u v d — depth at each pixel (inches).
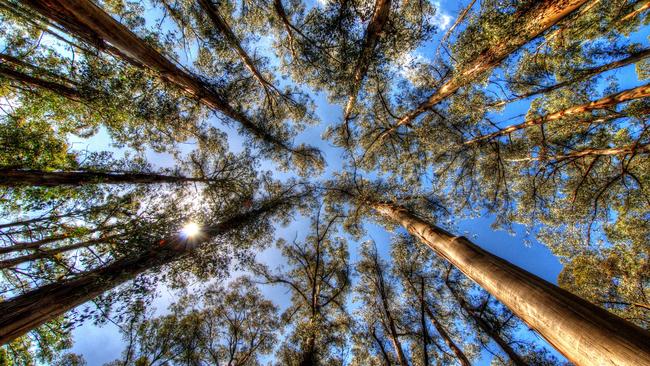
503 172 404.2
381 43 286.0
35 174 246.7
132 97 287.0
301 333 406.0
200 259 321.4
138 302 241.1
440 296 458.9
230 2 375.6
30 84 254.1
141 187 359.9
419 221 302.8
